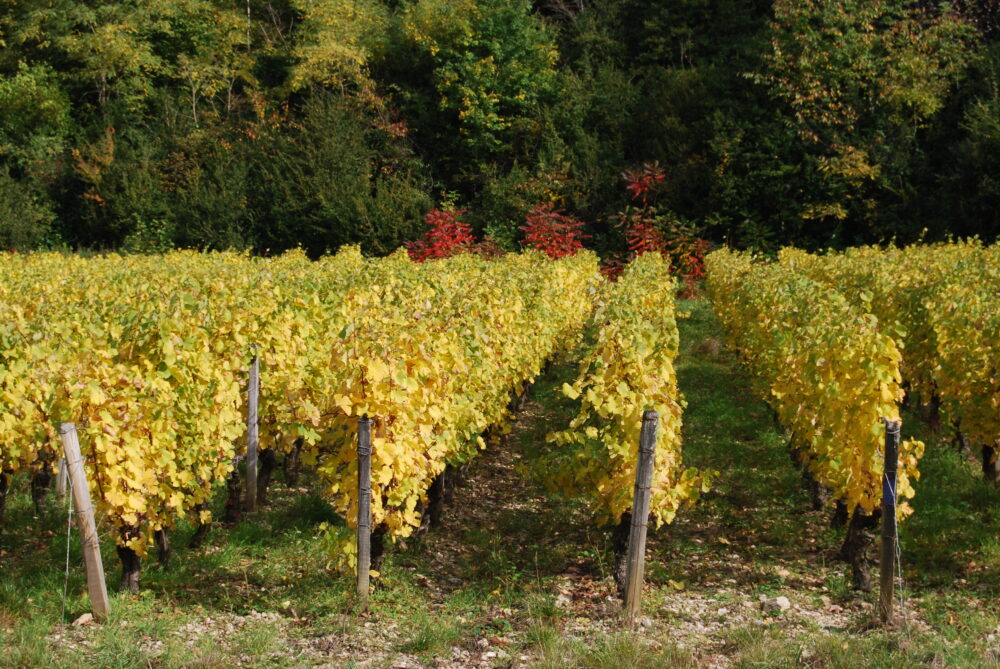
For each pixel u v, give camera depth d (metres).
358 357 5.34
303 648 4.63
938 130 24.64
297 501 7.61
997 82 23.98
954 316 8.02
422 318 6.18
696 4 31.19
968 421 7.34
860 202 24.58
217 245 27.41
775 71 25.75
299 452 8.55
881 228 23.92
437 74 30.48
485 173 29.08
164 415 5.45
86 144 29.78
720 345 15.58
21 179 30.27
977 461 8.34
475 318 7.17
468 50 30.97
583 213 27.12
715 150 25.16
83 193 29.47
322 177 27.70
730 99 26.77
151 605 5.21
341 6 33.56
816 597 5.52
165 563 5.95
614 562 6.00
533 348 9.46
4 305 7.04
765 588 5.68
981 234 22.53
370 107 30.77
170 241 27.55
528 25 31.66
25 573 5.73
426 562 6.28
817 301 8.17
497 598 5.54
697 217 25.56
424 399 5.71
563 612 5.23
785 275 10.76
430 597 5.57
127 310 6.71
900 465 5.44
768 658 4.39
